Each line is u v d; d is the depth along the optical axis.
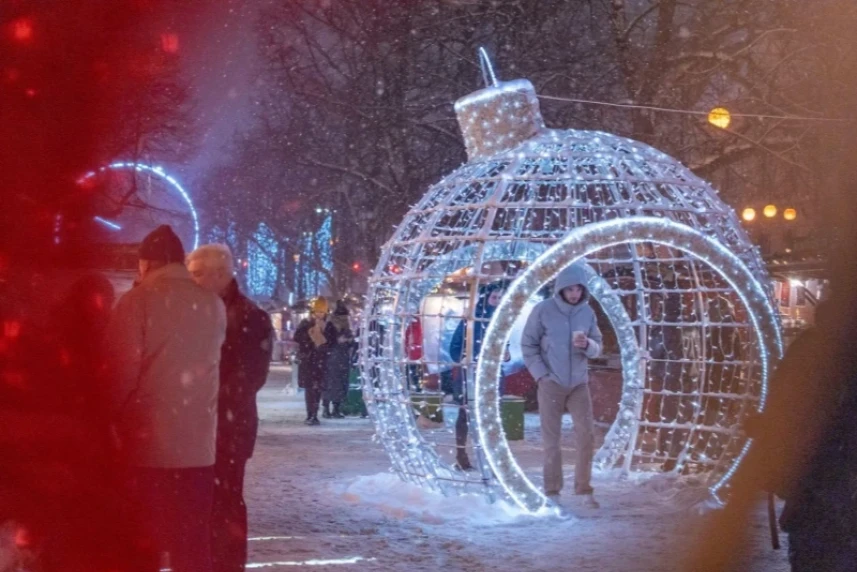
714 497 9.68
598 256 16.86
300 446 14.99
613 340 19.86
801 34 18.52
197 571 5.48
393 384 10.48
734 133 18.31
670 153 19.70
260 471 12.20
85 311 8.26
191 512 5.46
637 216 10.04
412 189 24.38
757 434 4.23
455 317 9.66
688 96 19.75
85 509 7.89
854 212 4.02
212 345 5.54
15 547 7.45
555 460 9.44
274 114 26.80
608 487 10.94
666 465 12.12
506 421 15.39
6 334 12.42
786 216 22.27
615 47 19.73
